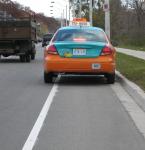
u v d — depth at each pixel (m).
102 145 8.72
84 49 16.89
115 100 13.87
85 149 8.45
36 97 14.44
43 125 10.40
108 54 16.98
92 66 16.84
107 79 17.58
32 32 32.75
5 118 11.22
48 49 17.16
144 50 44.59
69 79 19.30
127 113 11.80
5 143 8.88
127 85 16.33
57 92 15.48
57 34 17.72
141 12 64.50
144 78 17.48
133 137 9.34
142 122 10.73
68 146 8.65
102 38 17.59
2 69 25.27
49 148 8.52
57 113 11.77
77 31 17.78
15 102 13.54
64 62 16.88
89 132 9.73
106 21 33.09
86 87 16.77
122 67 22.91
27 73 22.64
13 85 17.58
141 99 13.30
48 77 17.62
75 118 11.14
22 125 10.42
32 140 9.09
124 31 73.94
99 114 11.64
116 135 9.49
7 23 31.61
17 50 31.73
